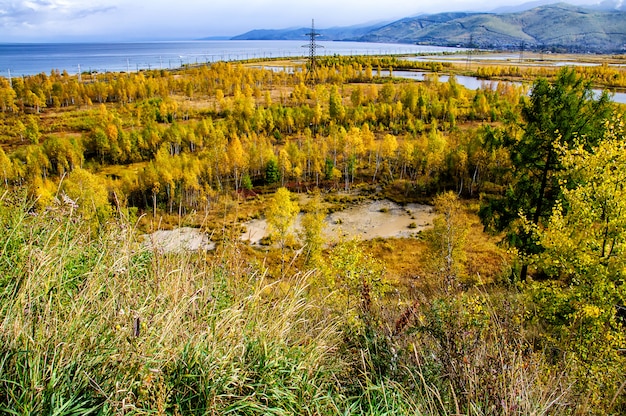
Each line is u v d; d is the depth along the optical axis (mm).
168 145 67500
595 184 9781
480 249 28922
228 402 2453
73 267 3135
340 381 3199
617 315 9539
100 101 110938
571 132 14344
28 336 2160
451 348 3184
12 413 1809
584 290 9297
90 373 2215
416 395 2967
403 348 3529
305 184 53125
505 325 3762
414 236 36375
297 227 39281
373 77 146375
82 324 2447
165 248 3990
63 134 79562
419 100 84000
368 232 37781
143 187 43000
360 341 3686
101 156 66062
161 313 2793
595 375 4480
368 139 58281
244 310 3420
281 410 2477
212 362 2525
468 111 82625
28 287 2484
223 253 4250
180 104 107250
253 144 55688
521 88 90375
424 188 48688
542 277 23578
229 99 113875
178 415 2225
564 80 14844
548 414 2945
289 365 2879
